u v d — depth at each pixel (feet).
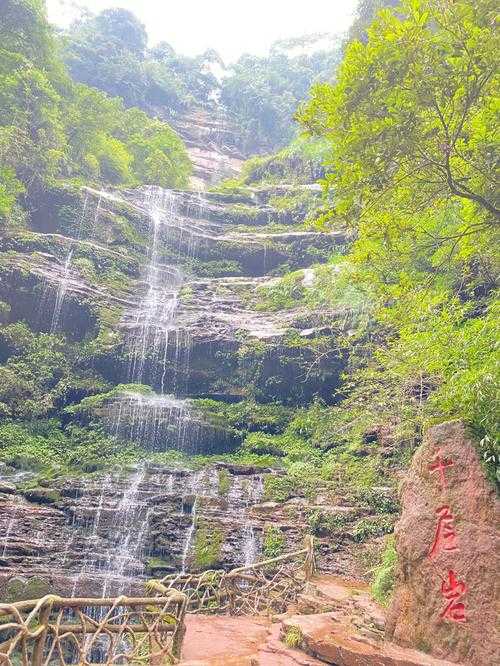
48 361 65.41
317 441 59.31
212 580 29.84
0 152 71.82
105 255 80.59
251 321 74.02
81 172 98.27
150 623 21.44
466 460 20.48
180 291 81.87
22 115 76.79
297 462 55.26
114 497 48.49
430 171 23.80
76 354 68.03
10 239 72.54
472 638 18.25
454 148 22.99
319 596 32.83
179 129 191.31
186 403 64.95
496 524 18.94
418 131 21.61
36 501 47.09
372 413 47.37
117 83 182.80
